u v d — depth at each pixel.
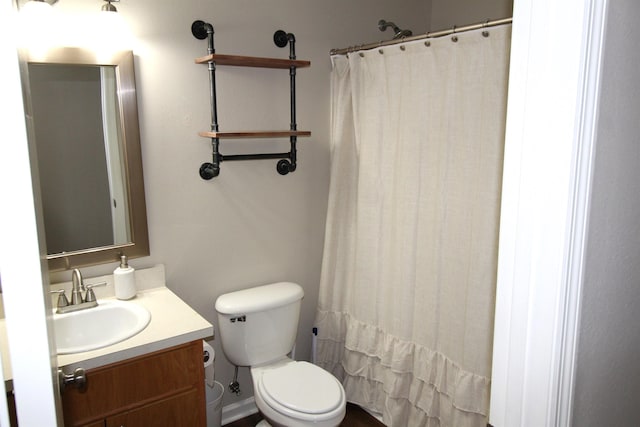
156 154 2.15
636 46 0.82
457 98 2.00
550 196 0.76
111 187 2.05
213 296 2.42
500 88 1.83
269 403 2.04
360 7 2.66
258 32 2.34
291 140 2.47
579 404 0.92
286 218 2.60
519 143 0.78
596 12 0.69
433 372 2.26
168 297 2.09
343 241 2.67
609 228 0.86
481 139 1.92
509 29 1.77
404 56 2.19
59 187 1.93
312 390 2.10
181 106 2.18
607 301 0.91
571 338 0.80
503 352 0.87
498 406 0.89
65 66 1.88
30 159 0.60
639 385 1.08
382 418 2.56
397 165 2.31
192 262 2.33
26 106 0.62
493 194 1.89
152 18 2.04
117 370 1.63
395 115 2.28
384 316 2.48
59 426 0.73
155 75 2.09
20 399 0.59
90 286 1.99
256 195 2.47
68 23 1.85
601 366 0.94
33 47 1.79
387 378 2.48
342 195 2.63
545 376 0.81
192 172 2.26
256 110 2.40
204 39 2.19
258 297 2.35
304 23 2.48
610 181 0.84
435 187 2.15
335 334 2.75
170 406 1.77
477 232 1.97
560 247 0.76
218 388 2.34
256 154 2.41
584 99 0.71
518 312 0.83
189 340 1.76
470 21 2.70
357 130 2.48
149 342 1.67
